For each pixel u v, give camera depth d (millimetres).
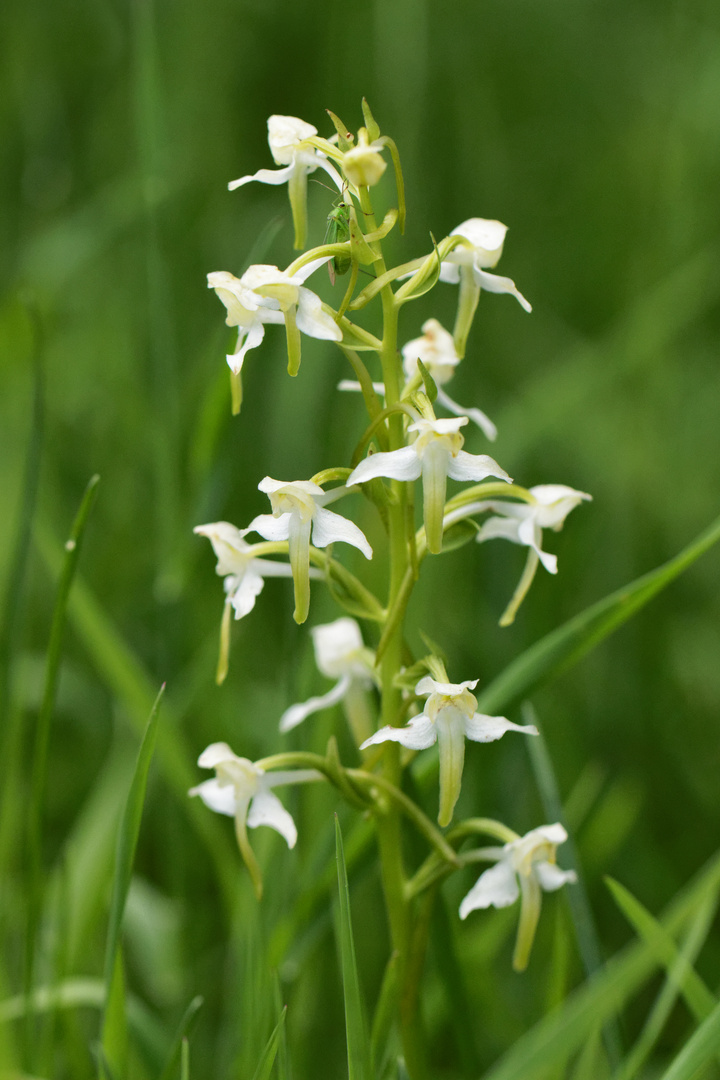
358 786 451
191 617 540
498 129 944
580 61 1012
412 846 463
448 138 896
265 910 494
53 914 503
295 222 451
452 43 929
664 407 701
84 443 720
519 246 896
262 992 460
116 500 685
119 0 868
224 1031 508
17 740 496
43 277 661
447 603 587
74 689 578
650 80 931
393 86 753
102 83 878
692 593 667
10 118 819
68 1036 483
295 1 915
